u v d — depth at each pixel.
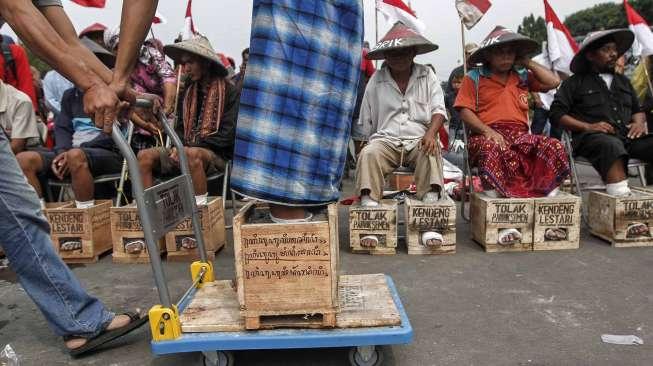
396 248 4.09
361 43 2.14
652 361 2.19
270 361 2.29
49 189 4.57
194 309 2.34
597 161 4.11
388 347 2.38
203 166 4.06
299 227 2.07
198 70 4.32
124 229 3.88
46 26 1.89
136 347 2.50
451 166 6.36
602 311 2.71
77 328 2.36
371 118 4.41
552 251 3.87
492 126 4.26
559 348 2.33
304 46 1.99
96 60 2.11
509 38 4.00
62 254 3.93
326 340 2.07
